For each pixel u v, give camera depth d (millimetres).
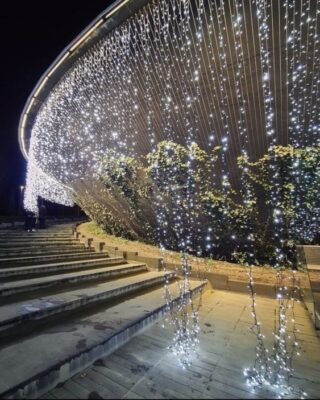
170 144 7824
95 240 10820
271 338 3996
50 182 21156
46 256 7254
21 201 32469
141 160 8828
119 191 9883
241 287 6910
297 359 3369
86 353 2971
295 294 6160
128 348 3498
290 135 6352
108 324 3844
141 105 8258
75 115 11109
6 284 4621
